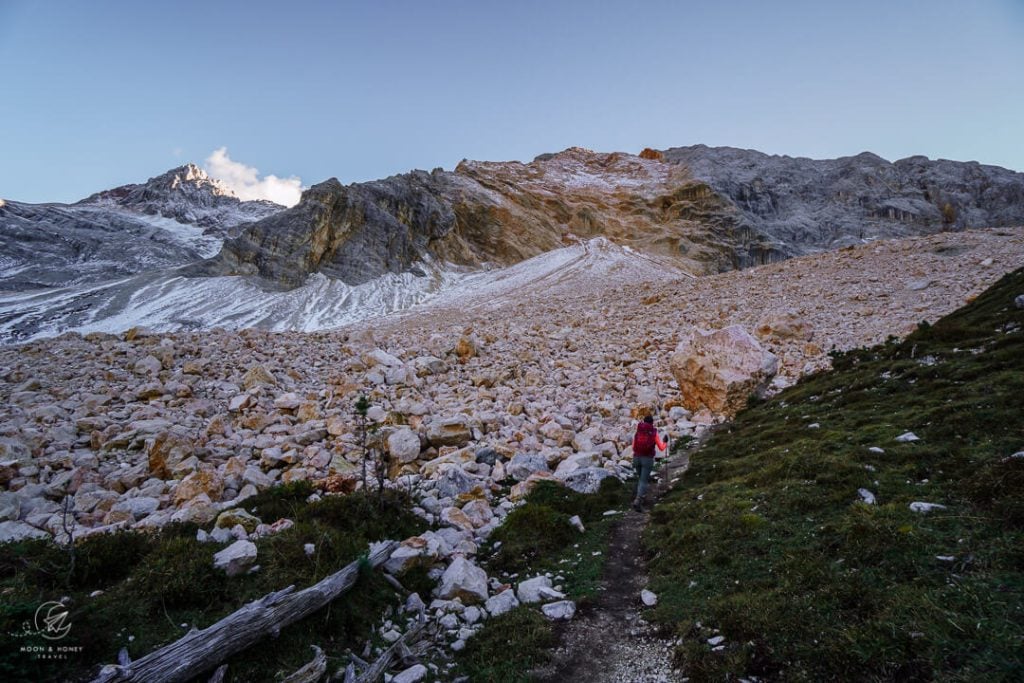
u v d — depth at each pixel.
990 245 42.47
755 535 8.42
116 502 11.38
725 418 19.56
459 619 7.75
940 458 9.30
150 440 14.73
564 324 41.97
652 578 8.44
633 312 44.22
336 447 15.47
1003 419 10.05
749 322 33.09
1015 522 6.55
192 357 24.84
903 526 7.00
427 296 137.12
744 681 5.42
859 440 11.51
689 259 172.00
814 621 5.91
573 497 12.34
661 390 23.48
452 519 10.73
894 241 52.03
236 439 16.12
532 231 187.75
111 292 130.25
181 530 9.01
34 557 7.24
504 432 17.55
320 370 25.42
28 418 16.27
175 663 5.21
